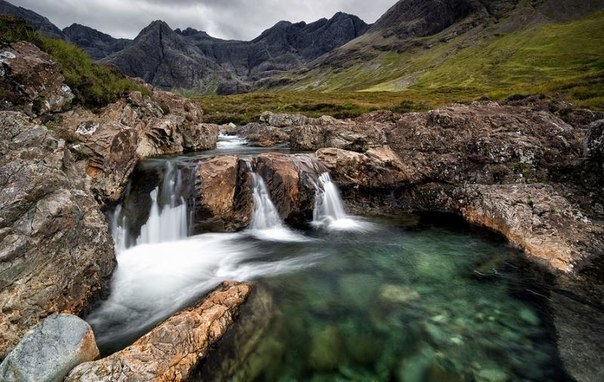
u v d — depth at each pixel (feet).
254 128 139.13
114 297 33.30
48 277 26.53
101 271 33.50
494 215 52.21
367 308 32.45
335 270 40.22
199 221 49.42
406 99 245.86
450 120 78.79
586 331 28.78
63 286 27.73
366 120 113.50
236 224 51.67
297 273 38.96
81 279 29.91
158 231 47.29
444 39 592.60
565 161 62.34
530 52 357.61
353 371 25.23
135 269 38.83
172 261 41.37
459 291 35.58
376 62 613.11
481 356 26.30
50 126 45.47
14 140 34.06
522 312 31.65
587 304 32.71
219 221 50.19
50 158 34.53
